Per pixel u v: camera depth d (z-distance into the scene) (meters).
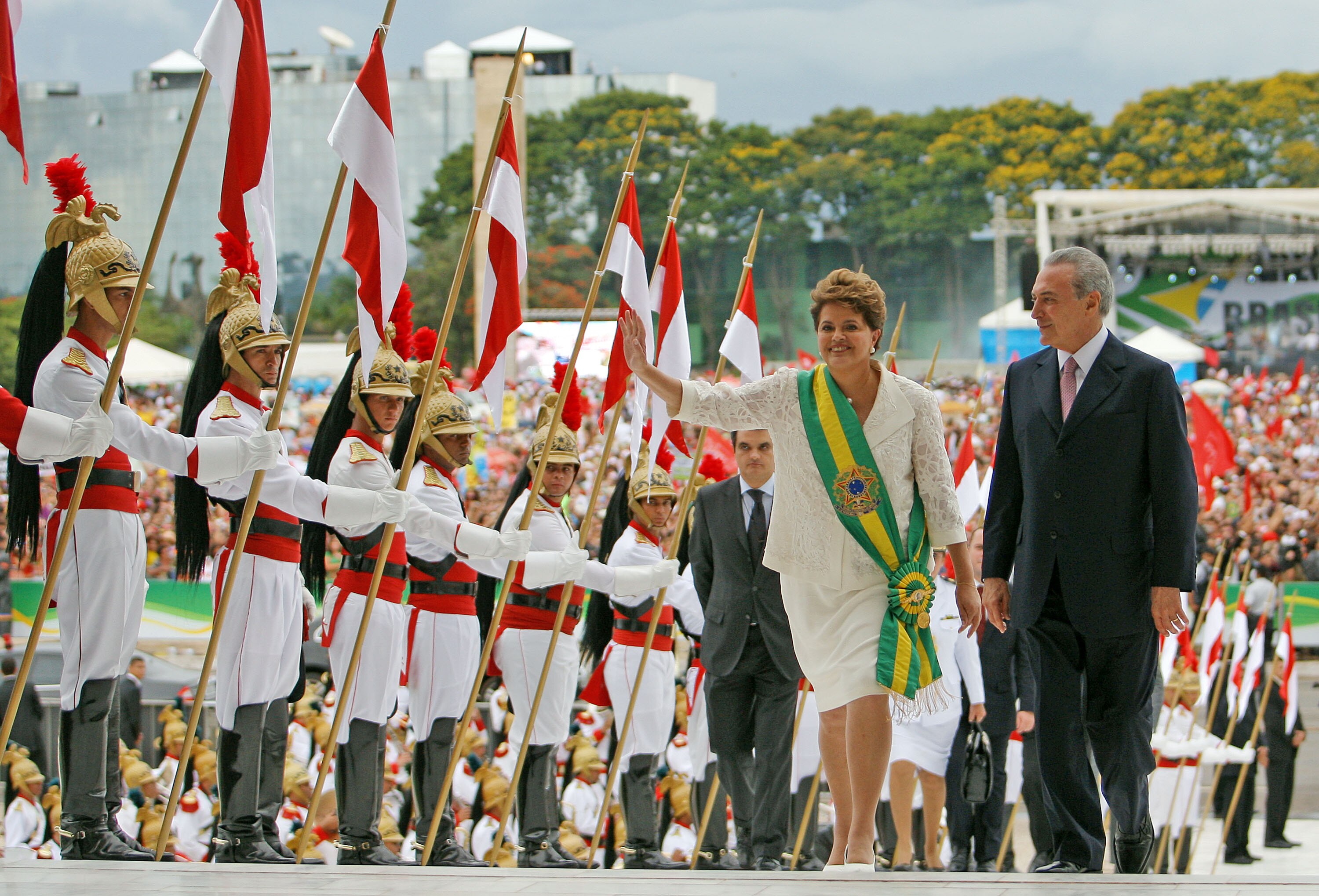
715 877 9.80
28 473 13.06
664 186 128.25
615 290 126.25
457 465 17.11
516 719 18.25
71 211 12.95
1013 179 125.31
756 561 17.06
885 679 10.95
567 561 16.88
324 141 123.38
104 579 12.79
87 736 12.63
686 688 23.02
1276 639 35.16
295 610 14.77
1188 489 12.04
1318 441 64.56
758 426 11.53
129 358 64.06
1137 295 85.81
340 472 15.31
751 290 19.34
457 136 127.38
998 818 21.08
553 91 137.00
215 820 19.05
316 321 120.12
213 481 12.72
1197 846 29.91
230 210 12.75
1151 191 89.62
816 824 20.58
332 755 13.87
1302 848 30.72
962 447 22.81
